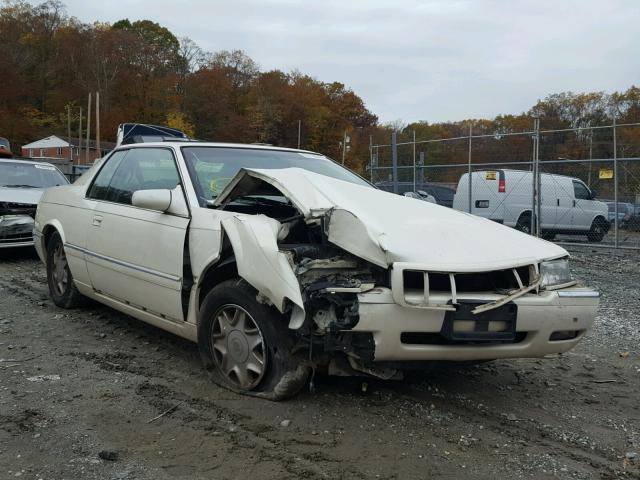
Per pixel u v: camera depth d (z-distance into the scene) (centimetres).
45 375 404
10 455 294
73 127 8019
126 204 481
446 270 323
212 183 434
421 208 409
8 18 8506
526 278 356
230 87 8306
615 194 1195
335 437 320
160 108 8038
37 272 809
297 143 7475
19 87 7956
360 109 8306
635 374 459
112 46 8212
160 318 436
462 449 314
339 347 328
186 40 8762
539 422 357
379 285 331
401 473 286
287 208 420
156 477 276
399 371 363
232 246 357
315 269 333
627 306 708
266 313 349
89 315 566
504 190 1502
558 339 362
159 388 383
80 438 313
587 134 1277
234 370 374
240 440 313
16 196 889
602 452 321
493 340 333
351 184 424
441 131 2497
